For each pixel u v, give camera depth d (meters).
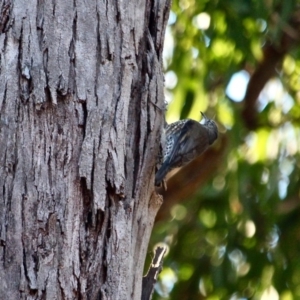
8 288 6.46
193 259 15.27
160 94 7.54
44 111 6.82
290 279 14.55
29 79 6.85
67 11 7.08
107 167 6.93
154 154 7.39
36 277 6.52
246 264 14.80
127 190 7.15
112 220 6.92
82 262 6.73
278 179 14.21
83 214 6.80
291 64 15.43
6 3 7.04
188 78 14.61
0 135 6.75
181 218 15.59
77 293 6.67
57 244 6.64
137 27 7.43
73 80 6.96
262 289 14.62
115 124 7.06
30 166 6.71
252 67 15.20
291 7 13.22
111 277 6.82
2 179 6.67
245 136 15.08
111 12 7.27
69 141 6.85
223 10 13.66
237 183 14.46
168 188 14.81
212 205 15.28
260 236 14.73
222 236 15.11
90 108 6.96
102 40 7.16
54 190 6.72
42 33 6.99
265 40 14.93
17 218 6.60
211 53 14.47
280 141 15.02
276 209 14.56
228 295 14.68
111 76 7.14
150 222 7.46
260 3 13.20
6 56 6.92
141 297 8.07
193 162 14.71
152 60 7.55
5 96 6.82
